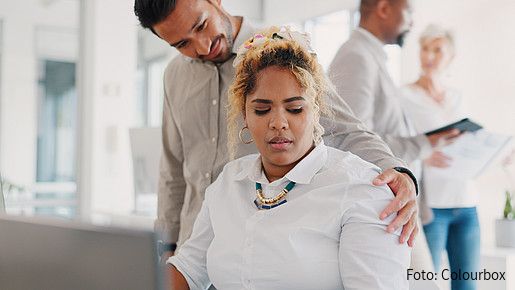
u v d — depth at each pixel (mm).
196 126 1940
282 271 1219
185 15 1684
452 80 3285
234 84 1332
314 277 1210
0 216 780
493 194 3154
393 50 3287
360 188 1214
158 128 3496
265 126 1251
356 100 3113
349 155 1319
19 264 748
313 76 1284
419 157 3162
